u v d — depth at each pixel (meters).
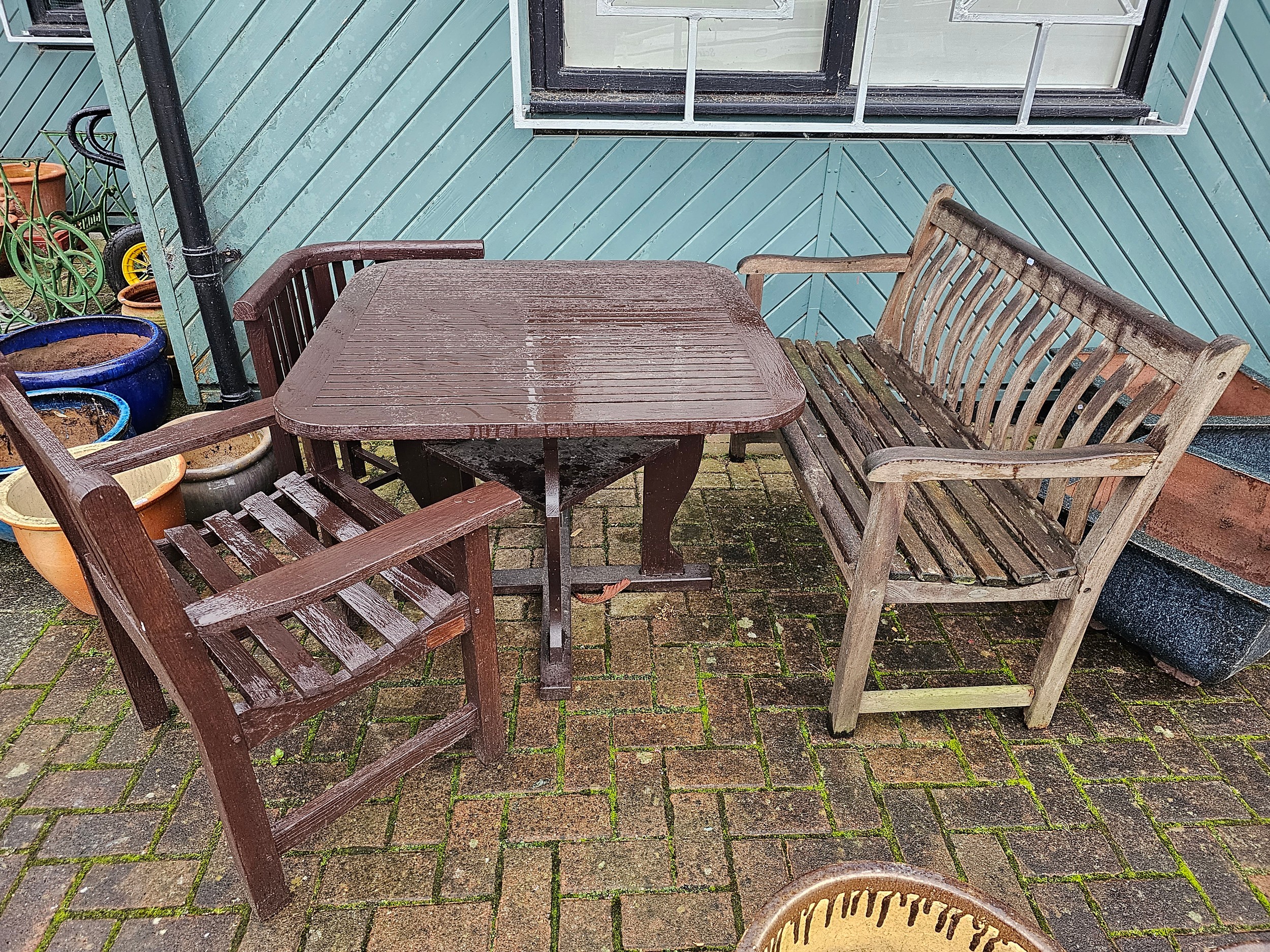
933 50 3.39
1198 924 1.88
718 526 3.30
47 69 5.21
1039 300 2.52
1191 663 2.46
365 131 3.46
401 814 2.10
